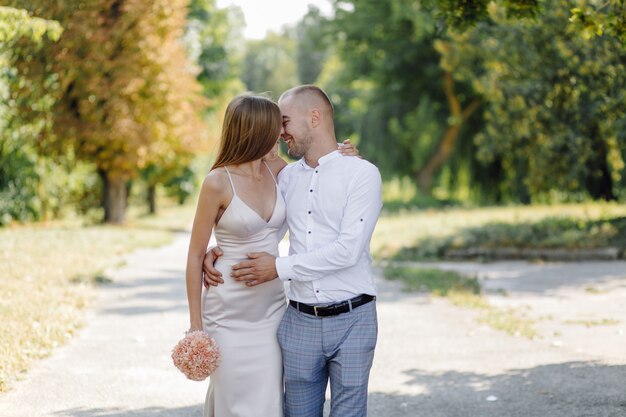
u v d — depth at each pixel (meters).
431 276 12.13
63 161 23.92
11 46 18.17
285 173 3.74
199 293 3.51
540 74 15.45
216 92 37.81
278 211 3.62
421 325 8.16
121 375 5.89
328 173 3.53
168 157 25.75
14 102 20.45
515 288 10.88
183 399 5.30
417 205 32.84
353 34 35.97
